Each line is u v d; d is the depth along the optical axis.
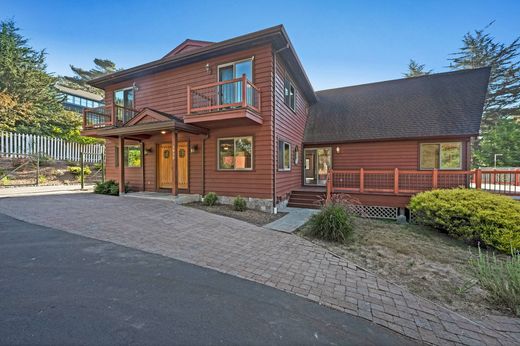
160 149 10.27
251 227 5.75
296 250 4.32
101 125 10.13
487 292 2.98
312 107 14.05
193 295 2.67
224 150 8.73
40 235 4.54
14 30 20.83
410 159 10.44
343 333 2.14
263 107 8.02
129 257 3.68
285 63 9.30
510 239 4.54
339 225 4.96
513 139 21.30
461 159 9.70
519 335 2.23
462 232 5.15
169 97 9.68
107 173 11.81
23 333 1.93
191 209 7.23
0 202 7.64
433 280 3.30
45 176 13.77
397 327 2.27
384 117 11.52
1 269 3.13
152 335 1.97
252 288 2.90
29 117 18.22
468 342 2.11
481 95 10.50
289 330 2.14
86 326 2.04
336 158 11.82
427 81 12.47
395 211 8.46
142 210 6.80
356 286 3.07
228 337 2.00
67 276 2.99
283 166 9.21
